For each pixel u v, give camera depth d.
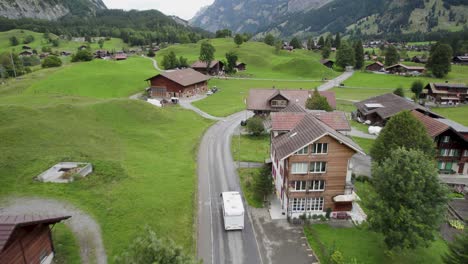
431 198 33.94
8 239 24.19
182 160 58.78
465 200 50.12
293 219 41.75
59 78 116.44
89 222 38.00
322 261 35.00
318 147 40.66
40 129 59.75
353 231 40.47
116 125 72.06
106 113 75.38
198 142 69.44
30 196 42.12
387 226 33.88
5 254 25.02
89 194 43.59
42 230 30.33
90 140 61.19
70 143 57.91
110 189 45.38
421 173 33.59
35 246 29.12
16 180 45.34
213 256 35.69
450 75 171.50
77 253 33.03
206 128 79.62
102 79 119.75
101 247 34.16
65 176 46.38
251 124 74.50
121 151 59.19
